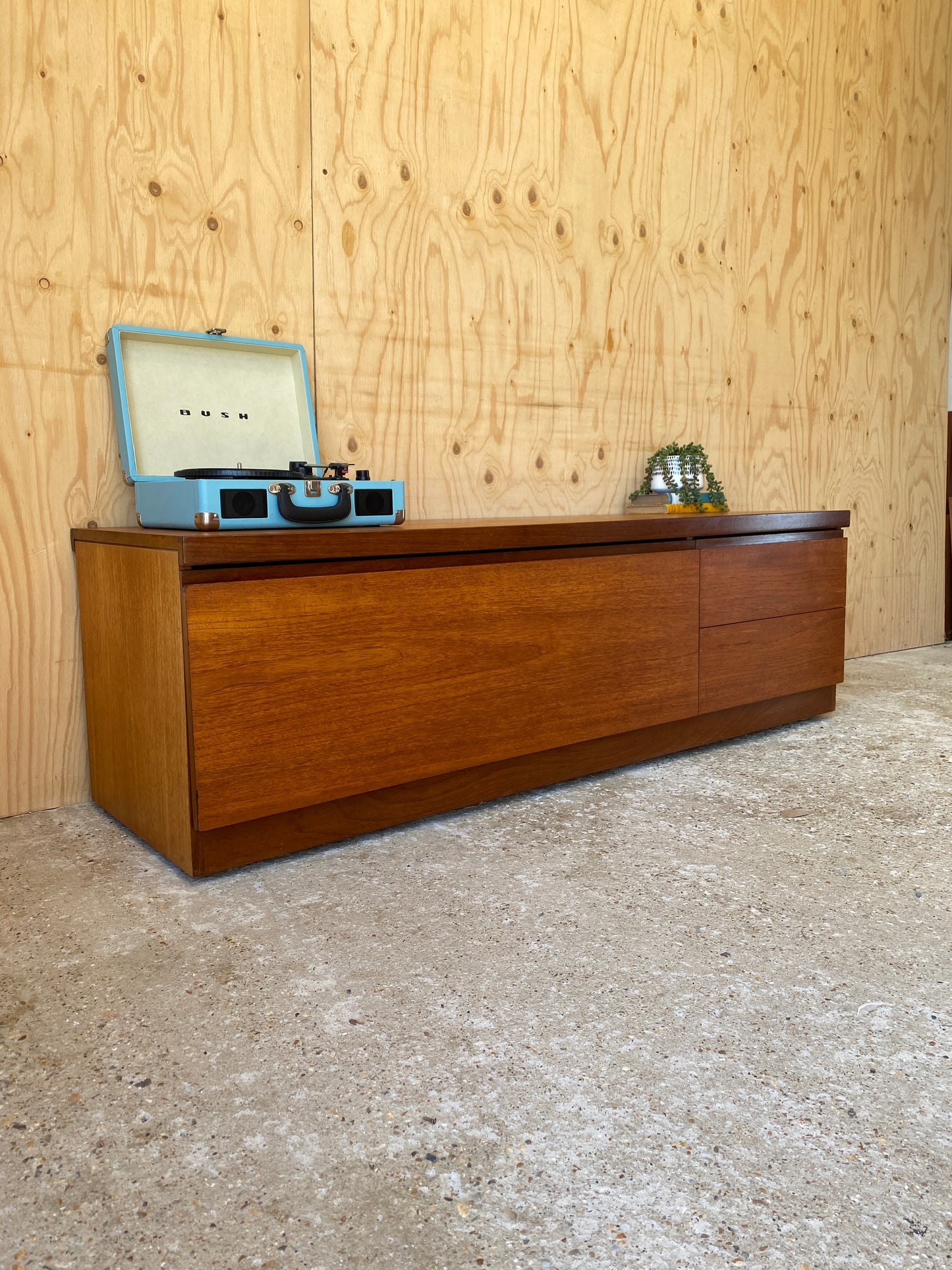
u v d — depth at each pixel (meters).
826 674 2.69
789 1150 0.95
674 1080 1.07
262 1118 1.00
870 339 3.56
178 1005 1.22
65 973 1.30
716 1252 0.82
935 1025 1.18
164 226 2.02
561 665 2.05
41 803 1.99
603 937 1.41
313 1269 0.81
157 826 1.71
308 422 2.19
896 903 1.52
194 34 2.02
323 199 2.23
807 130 3.25
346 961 1.34
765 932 1.42
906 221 3.62
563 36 2.62
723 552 2.36
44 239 1.88
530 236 2.61
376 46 2.28
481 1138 0.97
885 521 3.71
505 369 2.60
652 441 2.96
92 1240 0.84
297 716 1.67
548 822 1.90
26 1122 1.00
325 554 1.67
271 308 2.18
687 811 1.96
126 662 1.76
